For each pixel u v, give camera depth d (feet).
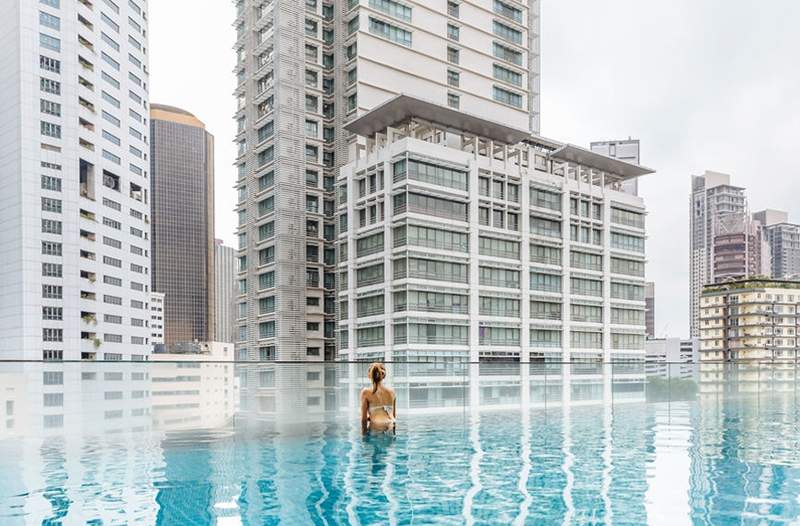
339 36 234.17
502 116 258.78
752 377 76.43
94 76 279.69
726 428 51.67
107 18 290.15
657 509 24.58
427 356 190.60
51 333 255.50
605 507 24.95
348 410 58.03
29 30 256.32
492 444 42.39
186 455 38.09
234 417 53.06
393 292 194.18
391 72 233.14
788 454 38.06
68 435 47.42
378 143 211.61
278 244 222.28
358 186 212.23
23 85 254.27
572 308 226.17
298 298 224.74
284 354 219.41
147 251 320.91
